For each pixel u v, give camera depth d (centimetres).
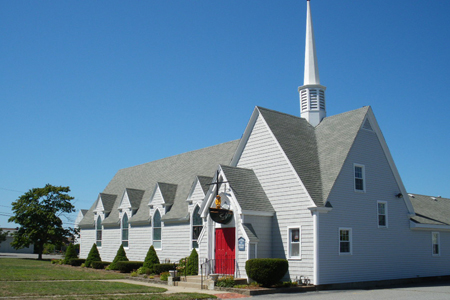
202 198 3388
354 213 2775
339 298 2034
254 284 2420
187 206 3581
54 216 6262
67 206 6419
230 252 2675
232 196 2706
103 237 4712
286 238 2670
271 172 2858
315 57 3453
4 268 3872
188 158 4456
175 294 2119
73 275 3189
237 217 2648
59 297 1898
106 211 4750
